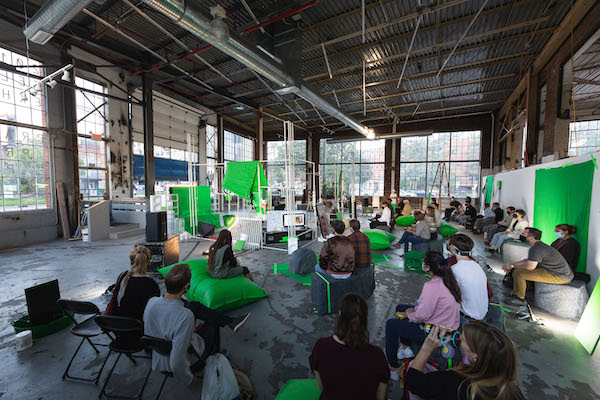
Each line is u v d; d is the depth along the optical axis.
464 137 14.54
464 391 0.97
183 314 1.62
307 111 13.87
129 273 2.14
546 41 7.06
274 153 18.55
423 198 15.38
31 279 4.11
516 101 10.38
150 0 3.65
